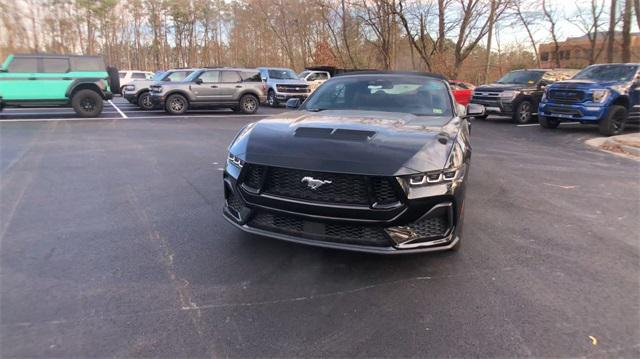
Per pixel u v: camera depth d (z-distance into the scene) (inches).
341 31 1148.5
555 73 619.2
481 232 172.2
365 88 191.8
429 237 124.5
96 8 2111.2
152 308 112.1
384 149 123.0
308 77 892.0
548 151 375.9
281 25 1563.7
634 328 107.0
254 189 130.3
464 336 102.7
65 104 562.6
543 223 184.9
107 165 281.6
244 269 135.5
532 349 98.3
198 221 177.2
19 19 1893.5
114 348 95.6
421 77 197.3
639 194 235.5
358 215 118.2
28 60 533.0
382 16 961.5
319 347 97.7
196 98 652.7
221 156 318.7
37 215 181.3
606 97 457.7
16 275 127.8
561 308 116.0
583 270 139.5
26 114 610.9
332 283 128.0
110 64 2295.8
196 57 2294.5
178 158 308.7
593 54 1043.3
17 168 268.5
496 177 271.0
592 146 407.2
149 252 146.3
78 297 116.4
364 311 113.3
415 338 101.7
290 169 123.2
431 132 138.2
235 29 2007.9
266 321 107.7
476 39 967.6
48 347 95.1
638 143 391.9
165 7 2271.2
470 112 201.9
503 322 108.9
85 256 142.0
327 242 124.0
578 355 96.4
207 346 97.2
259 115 663.8
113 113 651.5
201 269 134.8
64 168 270.5
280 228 130.0
